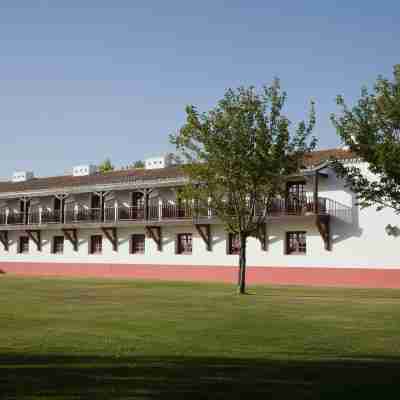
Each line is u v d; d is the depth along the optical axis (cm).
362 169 2809
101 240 3866
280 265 3106
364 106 1856
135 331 1073
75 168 4441
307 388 641
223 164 2084
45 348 877
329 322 1238
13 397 588
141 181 3462
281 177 2138
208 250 3372
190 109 2111
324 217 2936
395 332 1084
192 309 1516
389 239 2797
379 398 608
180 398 592
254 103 2095
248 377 688
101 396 594
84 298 1875
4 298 1850
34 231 4162
